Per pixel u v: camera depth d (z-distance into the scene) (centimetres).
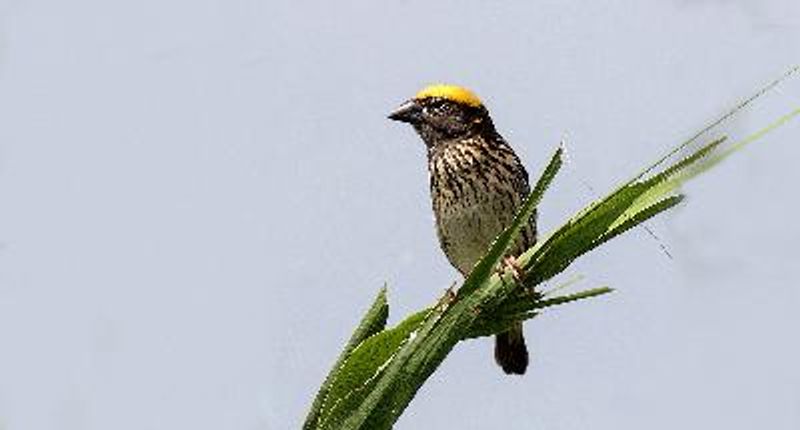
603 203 229
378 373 237
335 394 243
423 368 235
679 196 226
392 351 244
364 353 243
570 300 237
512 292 237
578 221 231
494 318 241
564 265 235
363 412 236
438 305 241
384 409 236
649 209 228
